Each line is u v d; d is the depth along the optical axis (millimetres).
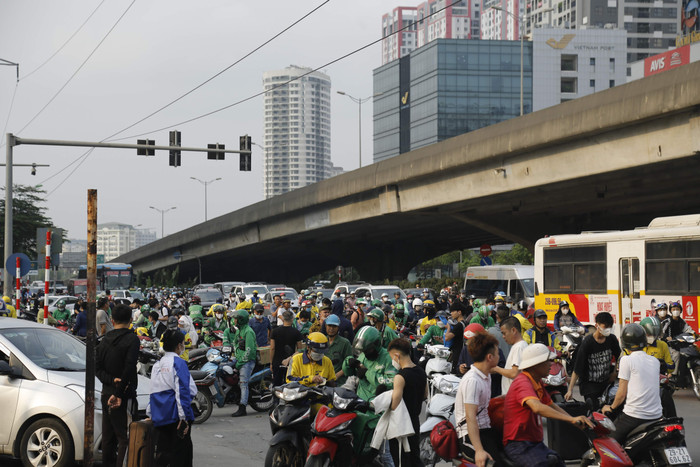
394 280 63625
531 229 45000
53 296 36156
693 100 24703
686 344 15836
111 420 8398
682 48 100062
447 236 61812
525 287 32312
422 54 125938
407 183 42656
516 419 6199
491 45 122438
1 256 59469
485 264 37500
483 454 6184
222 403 14102
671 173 29969
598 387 9844
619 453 6816
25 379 9328
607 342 9805
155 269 96750
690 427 12477
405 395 7555
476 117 121812
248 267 99562
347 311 21062
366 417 7668
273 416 8203
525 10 163250
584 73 126188
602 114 28562
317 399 8195
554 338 12555
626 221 44625
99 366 8523
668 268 19703
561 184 33062
